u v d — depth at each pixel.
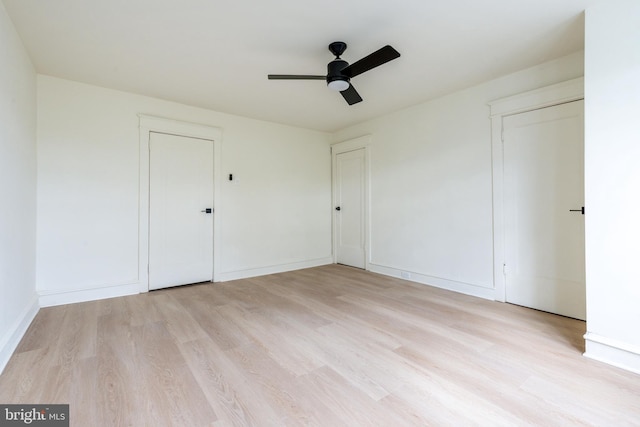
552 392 1.57
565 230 2.61
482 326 2.43
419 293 3.38
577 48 2.47
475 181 3.22
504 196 3.00
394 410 1.44
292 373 1.76
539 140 2.74
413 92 3.39
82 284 3.07
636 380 1.66
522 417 1.38
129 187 3.33
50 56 2.54
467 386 1.62
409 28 2.17
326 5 1.91
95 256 3.14
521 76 2.86
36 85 2.81
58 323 2.48
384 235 4.30
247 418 1.38
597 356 1.88
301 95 3.44
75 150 3.03
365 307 2.92
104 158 3.19
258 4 1.90
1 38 1.85
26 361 1.87
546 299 2.74
